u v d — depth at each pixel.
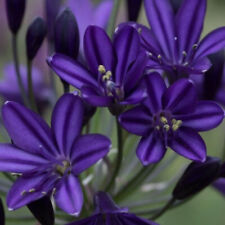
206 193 0.68
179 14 0.51
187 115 0.48
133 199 0.58
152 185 0.55
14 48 0.53
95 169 0.53
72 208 0.46
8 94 0.57
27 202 0.46
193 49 0.50
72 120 0.48
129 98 0.47
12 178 0.51
